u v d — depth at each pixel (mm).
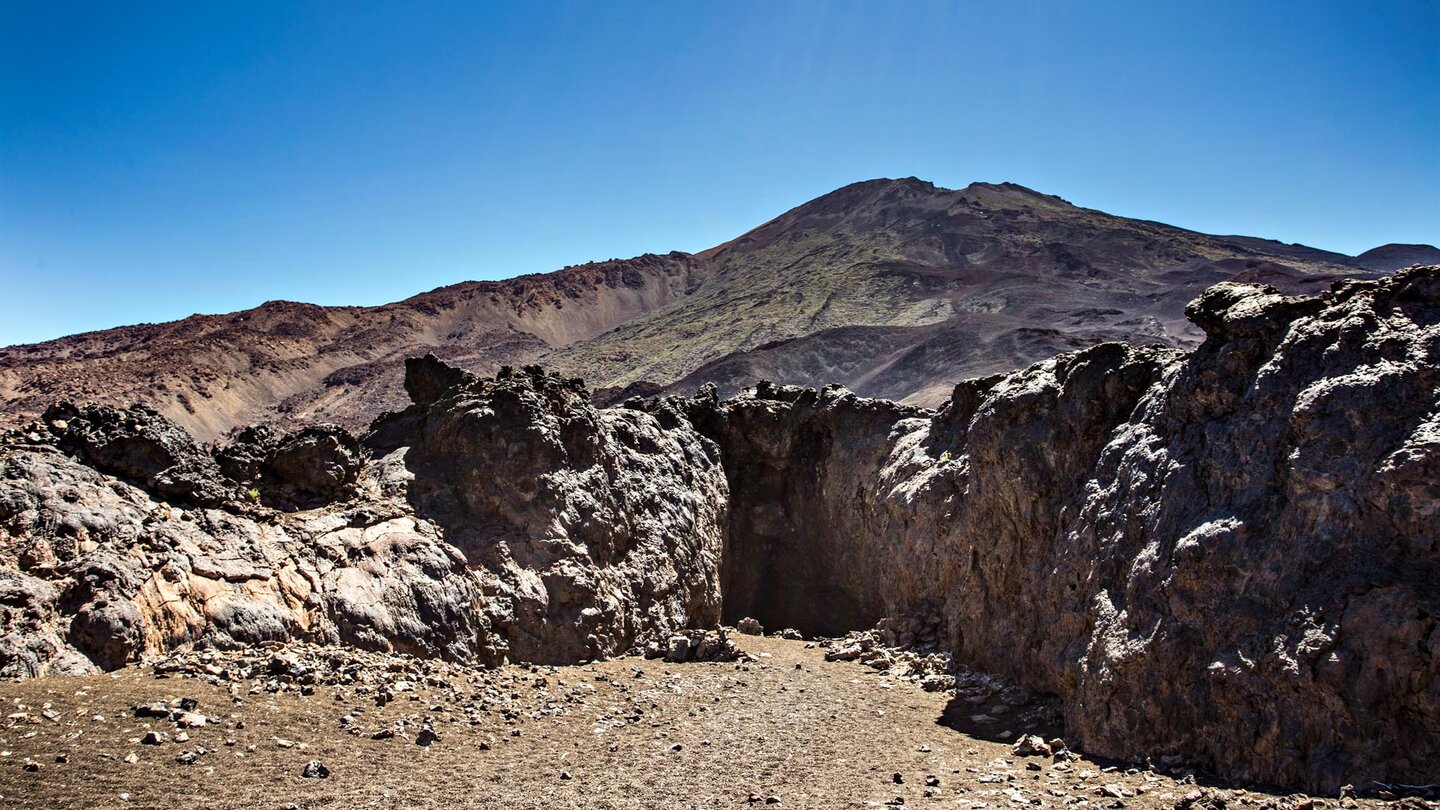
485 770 16391
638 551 31719
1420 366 16281
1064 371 26484
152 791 13586
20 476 19516
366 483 27922
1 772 13297
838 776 17234
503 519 27984
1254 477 17828
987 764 18172
